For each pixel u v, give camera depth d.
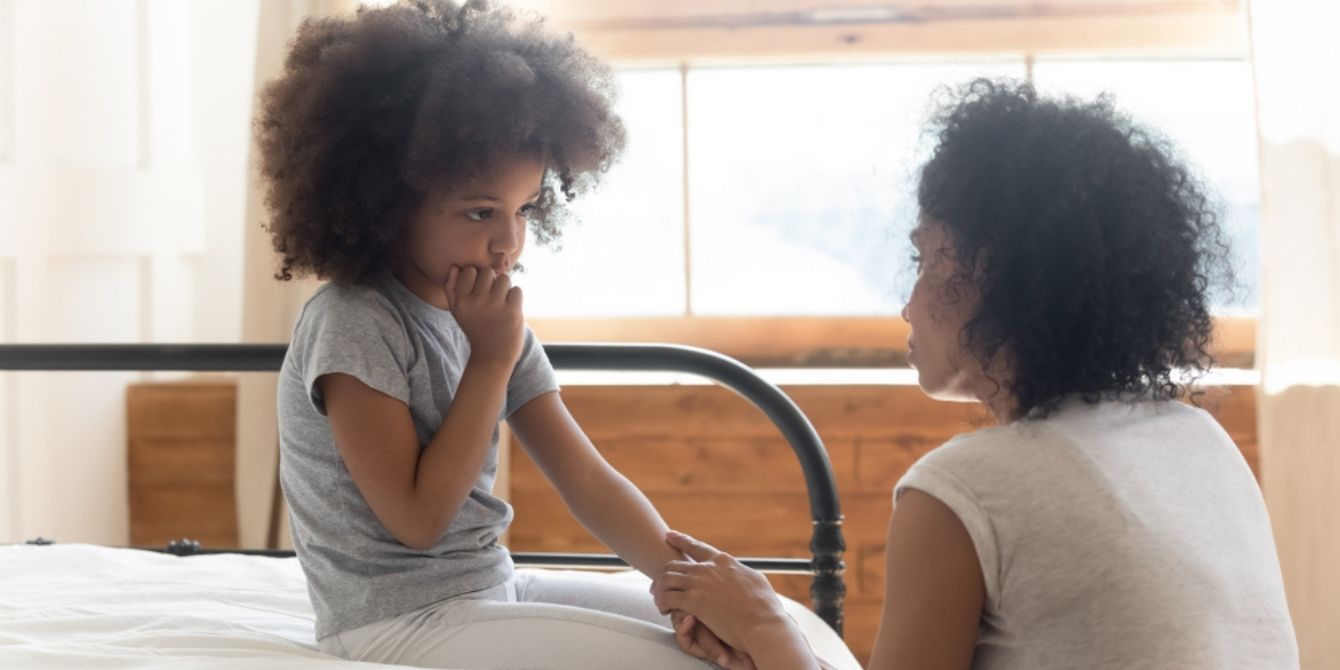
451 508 1.08
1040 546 0.79
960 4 2.72
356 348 1.09
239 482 2.67
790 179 2.80
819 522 1.54
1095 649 0.78
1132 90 2.72
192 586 1.43
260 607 1.37
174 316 2.80
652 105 2.82
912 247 0.95
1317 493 2.41
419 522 1.06
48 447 2.54
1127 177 0.83
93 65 2.61
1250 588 0.81
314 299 1.16
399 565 1.10
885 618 0.82
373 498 1.07
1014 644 0.80
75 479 2.61
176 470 2.74
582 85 1.20
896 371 2.75
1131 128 0.86
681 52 2.79
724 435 2.66
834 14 2.75
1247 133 2.68
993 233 0.83
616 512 1.24
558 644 1.05
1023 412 0.84
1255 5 2.42
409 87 1.14
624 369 1.57
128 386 2.75
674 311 2.83
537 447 1.27
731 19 2.77
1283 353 2.43
